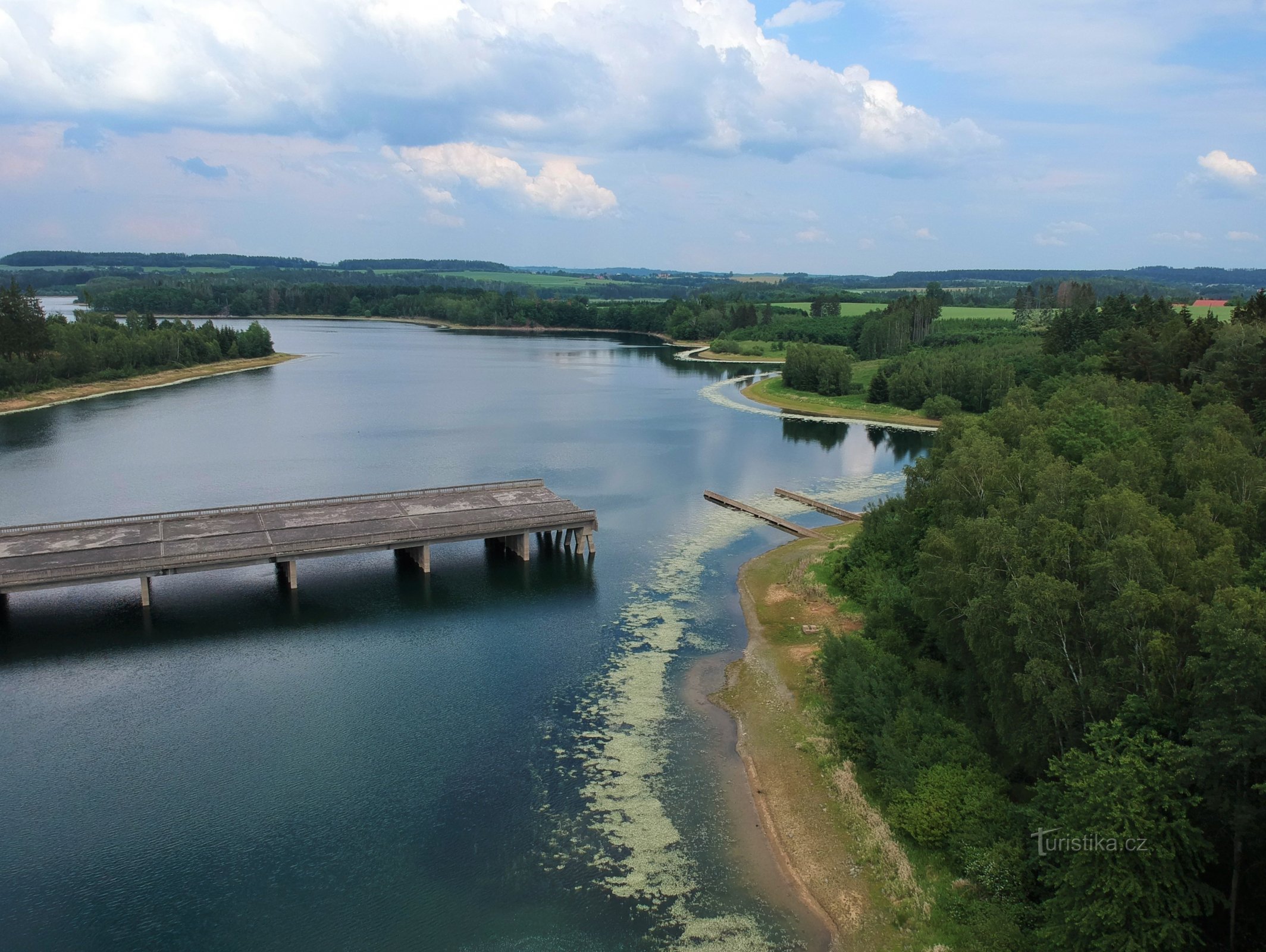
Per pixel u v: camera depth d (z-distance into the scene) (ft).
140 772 192.95
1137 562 153.07
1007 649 165.99
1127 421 311.47
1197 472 225.97
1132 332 499.51
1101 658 155.53
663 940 147.13
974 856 154.40
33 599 285.23
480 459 492.13
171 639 257.96
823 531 358.02
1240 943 131.85
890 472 473.67
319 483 433.48
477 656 249.34
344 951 144.66
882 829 168.76
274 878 161.38
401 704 222.28
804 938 147.74
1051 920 136.56
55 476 445.78
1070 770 142.31
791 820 176.96
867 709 194.90
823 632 257.34
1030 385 608.60
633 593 296.30
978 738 182.60
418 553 317.63
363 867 164.25
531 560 326.85
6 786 187.62
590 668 242.78
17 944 145.59
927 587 203.41
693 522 375.45
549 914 152.87
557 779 191.42
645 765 196.85
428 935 148.05
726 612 281.33
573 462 486.79
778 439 568.41
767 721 213.66
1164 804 129.49
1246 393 371.56
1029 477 234.38
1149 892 127.13
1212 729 129.59
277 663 244.22
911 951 141.59
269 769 194.39
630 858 166.91
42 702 222.48
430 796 185.26
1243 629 130.52
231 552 280.10
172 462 477.77
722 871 163.43
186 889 158.51
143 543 287.28
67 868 163.53
